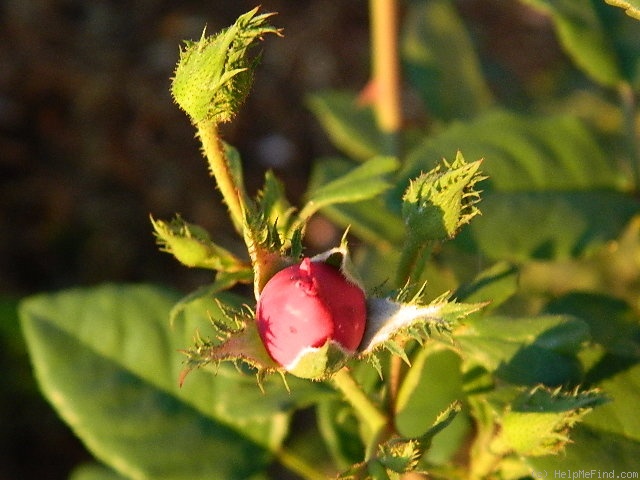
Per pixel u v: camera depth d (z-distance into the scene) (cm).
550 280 50
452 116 44
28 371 66
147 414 34
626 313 31
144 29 89
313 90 89
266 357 22
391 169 27
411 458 23
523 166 33
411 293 24
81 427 33
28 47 85
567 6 33
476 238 31
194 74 22
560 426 24
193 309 29
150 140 83
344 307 21
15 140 81
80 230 78
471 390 30
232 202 24
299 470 34
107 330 35
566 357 26
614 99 51
